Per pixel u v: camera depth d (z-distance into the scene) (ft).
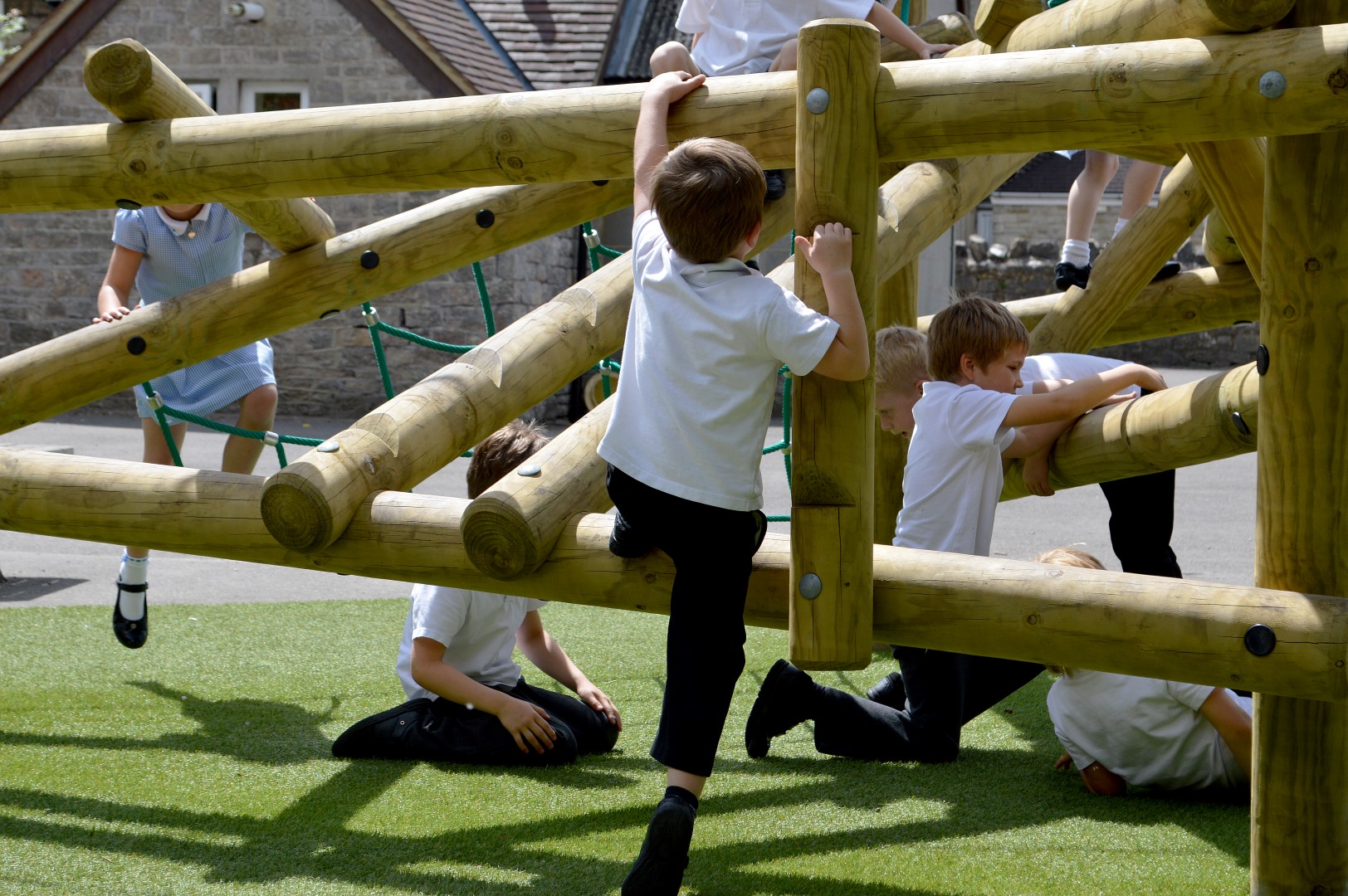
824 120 7.55
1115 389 10.85
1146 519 12.65
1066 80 7.27
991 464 11.20
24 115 54.03
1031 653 7.80
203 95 54.90
